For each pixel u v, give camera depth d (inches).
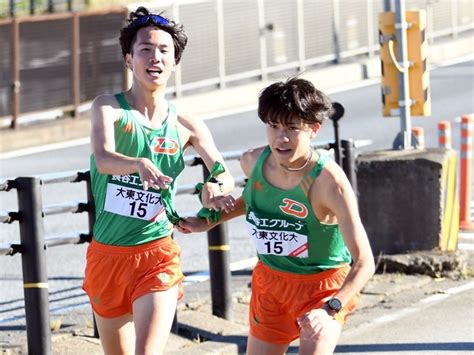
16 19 2133.4
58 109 2235.5
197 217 583.8
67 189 1617.9
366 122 2198.6
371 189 1029.2
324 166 528.7
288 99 515.8
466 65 3034.0
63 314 913.5
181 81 2447.1
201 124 628.7
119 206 596.7
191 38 2447.1
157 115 611.2
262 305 560.1
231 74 2564.0
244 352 800.9
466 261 1022.4
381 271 1004.6
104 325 612.4
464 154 1302.9
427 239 1019.3
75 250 1205.7
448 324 852.0
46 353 727.1
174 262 598.5
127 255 595.5
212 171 589.9
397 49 1101.7
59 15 2198.6
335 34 2832.2
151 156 605.0
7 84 2149.4
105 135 590.2
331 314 512.4
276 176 538.6
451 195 1043.3
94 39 2260.1
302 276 547.8
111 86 2299.5
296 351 797.2
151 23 601.9
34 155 2063.2
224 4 2518.5
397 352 789.9
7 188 716.7
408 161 1018.1
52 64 2210.9
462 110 2285.9
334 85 2760.8
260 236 550.0
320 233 540.1
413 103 1107.3
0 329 859.4
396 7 1097.4
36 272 721.6
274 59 2662.4
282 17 2672.2
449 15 3260.3
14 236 1289.4
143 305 585.3
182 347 792.3
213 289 847.7
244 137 2129.7
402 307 900.6
